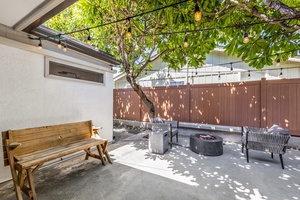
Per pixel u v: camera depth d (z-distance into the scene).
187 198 2.18
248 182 2.61
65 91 3.64
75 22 5.40
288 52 2.92
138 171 2.98
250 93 5.07
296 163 3.40
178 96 6.43
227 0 2.36
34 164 2.13
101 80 4.77
